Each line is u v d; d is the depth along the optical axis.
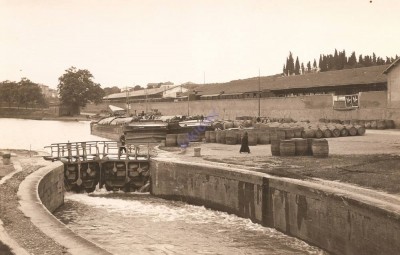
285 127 49.16
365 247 16.23
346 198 17.27
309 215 19.69
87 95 159.50
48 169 26.88
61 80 159.38
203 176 27.97
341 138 44.56
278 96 83.50
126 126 53.62
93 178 34.03
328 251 18.58
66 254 12.67
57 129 102.00
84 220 24.92
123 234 22.08
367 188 19.48
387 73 58.69
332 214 18.17
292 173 23.80
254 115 81.69
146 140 52.94
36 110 182.50
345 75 71.94
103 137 77.12
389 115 58.06
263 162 28.75
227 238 21.22
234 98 95.25
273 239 20.84
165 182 31.33
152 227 23.34
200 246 20.14
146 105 121.56
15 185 22.44
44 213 17.31
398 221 14.42
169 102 110.69
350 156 29.75
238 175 24.78
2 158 31.73
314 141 30.11
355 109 62.66
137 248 19.92
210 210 27.19
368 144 37.66
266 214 22.94
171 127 53.28
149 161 33.56
